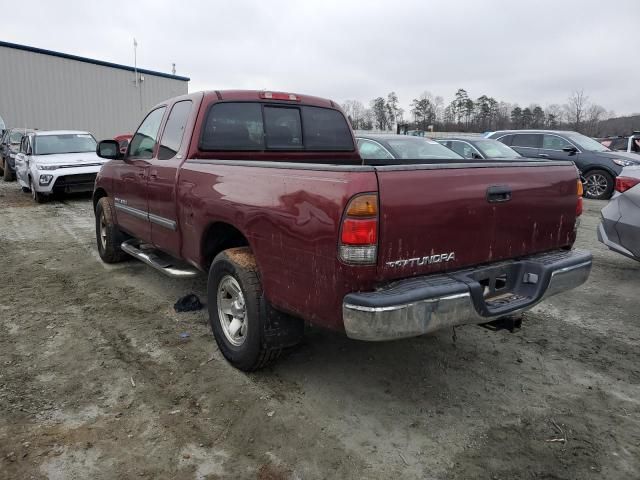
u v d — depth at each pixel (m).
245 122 4.46
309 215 2.79
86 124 28.94
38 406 3.19
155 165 4.62
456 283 2.79
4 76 25.61
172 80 32.62
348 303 2.62
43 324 4.52
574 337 4.35
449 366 3.79
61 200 12.76
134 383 3.49
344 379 3.58
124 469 2.64
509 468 2.68
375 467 2.68
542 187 3.35
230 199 3.43
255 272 3.38
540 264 3.26
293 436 2.93
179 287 5.61
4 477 2.55
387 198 2.59
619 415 3.19
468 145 11.48
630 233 5.41
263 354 3.42
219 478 2.58
